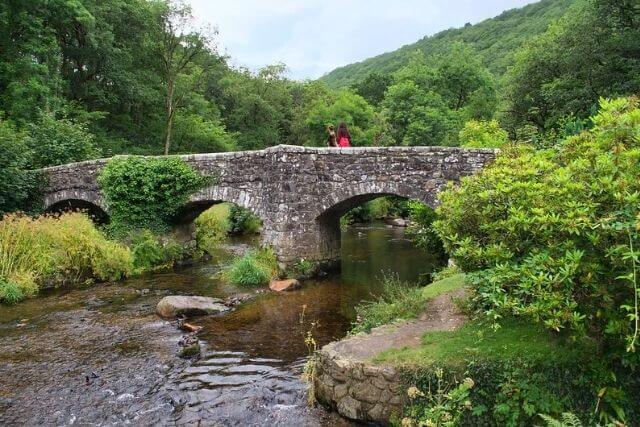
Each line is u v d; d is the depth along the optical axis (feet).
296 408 17.34
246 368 21.24
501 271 13.98
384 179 37.22
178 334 25.76
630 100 14.89
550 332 14.76
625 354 12.82
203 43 98.53
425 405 14.38
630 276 10.99
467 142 53.93
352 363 15.97
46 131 58.75
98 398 18.51
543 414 12.23
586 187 12.90
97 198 48.88
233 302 31.89
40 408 17.74
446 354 15.19
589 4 73.51
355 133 112.47
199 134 107.55
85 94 85.46
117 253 40.06
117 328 26.71
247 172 41.70
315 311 30.01
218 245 58.70
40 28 67.31
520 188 14.87
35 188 52.54
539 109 82.23
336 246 43.96
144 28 92.58
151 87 98.53
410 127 113.19
